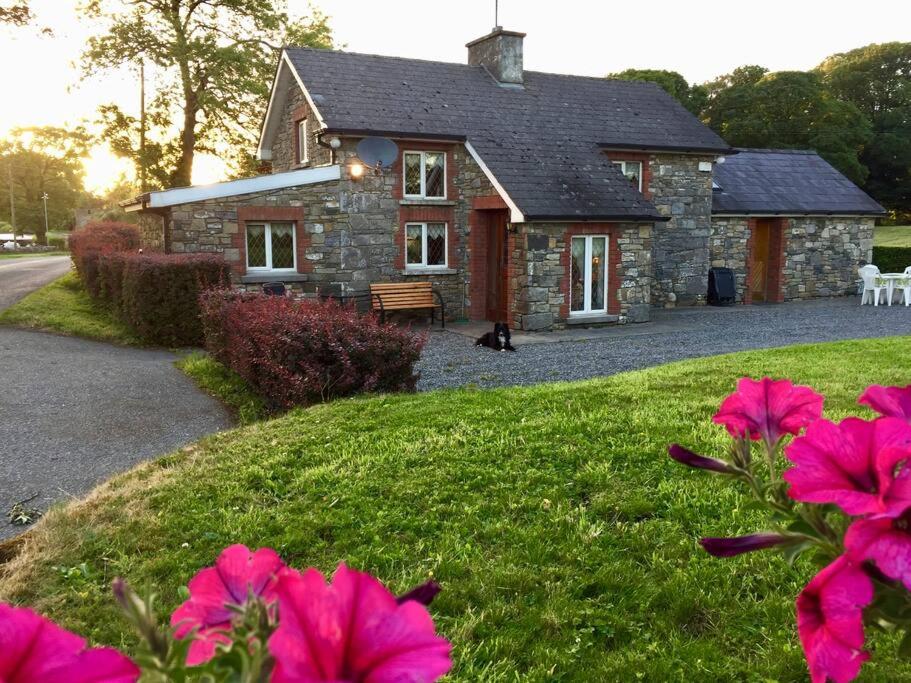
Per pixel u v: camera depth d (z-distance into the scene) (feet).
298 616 2.39
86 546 13.82
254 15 83.66
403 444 18.65
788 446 3.82
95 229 70.74
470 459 17.52
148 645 2.68
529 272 45.16
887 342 35.17
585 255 47.93
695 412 20.84
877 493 3.50
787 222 64.13
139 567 12.94
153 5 80.59
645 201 49.80
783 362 29.66
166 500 15.90
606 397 23.17
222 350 30.83
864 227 68.08
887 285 61.11
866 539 3.38
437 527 14.11
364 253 49.55
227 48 80.38
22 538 14.75
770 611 10.80
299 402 24.88
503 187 46.14
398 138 48.60
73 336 41.52
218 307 31.91
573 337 43.39
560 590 11.66
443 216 51.78
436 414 21.63
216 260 40.22
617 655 9.99
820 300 65.67
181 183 87.81
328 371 25.52
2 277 78.33
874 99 154.71
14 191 272.92
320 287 48.73
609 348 39.27
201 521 14.73
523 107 56.29
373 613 2.45
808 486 3.60
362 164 48.24
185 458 19.01
